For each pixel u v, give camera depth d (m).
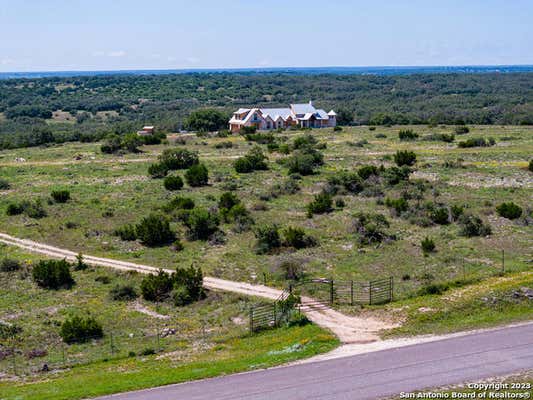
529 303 34.00
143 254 48.25
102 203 61.81
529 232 50.38
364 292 37.72
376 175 71.06
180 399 23.50
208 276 42.97
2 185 69.38
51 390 25.38
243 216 55.12
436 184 68.19
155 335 33.31
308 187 68.81
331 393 23.47
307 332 31.16
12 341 32.97
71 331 33.41
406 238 49.72
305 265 44.00
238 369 26.30
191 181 70.19
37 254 48.28
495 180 69.81
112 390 24.64
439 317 32.31
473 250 45.69
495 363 25.83
